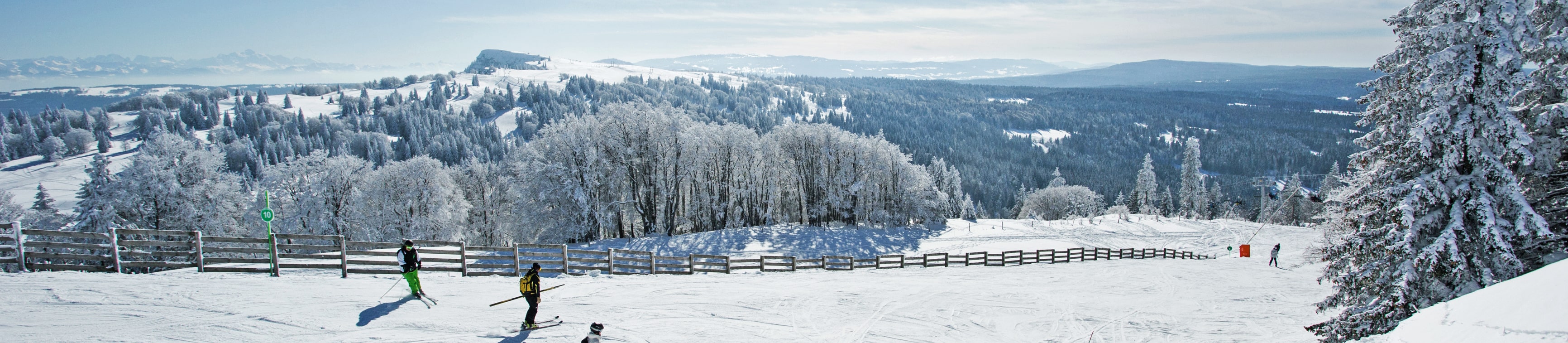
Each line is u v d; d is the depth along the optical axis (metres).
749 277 22.70
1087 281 25.39
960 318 15.91
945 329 14.63
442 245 18.19
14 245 15.96
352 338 11.29
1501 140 12.16
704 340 12.41
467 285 16.77
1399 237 13.02
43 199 57.00
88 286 14.12
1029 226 67.19
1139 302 19.88
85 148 153.12
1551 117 12.07
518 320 13.06
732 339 12.62
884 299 18.00
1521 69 11.96
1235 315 18.19
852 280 23.11
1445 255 12.09
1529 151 11.94
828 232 54.25
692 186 54.69
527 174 47.12
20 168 133.12
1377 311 12.58
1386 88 14.11
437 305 14.00
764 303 16.44
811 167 60.41
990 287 22.00
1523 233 11.73
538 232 48.00
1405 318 12.30
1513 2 11.97
